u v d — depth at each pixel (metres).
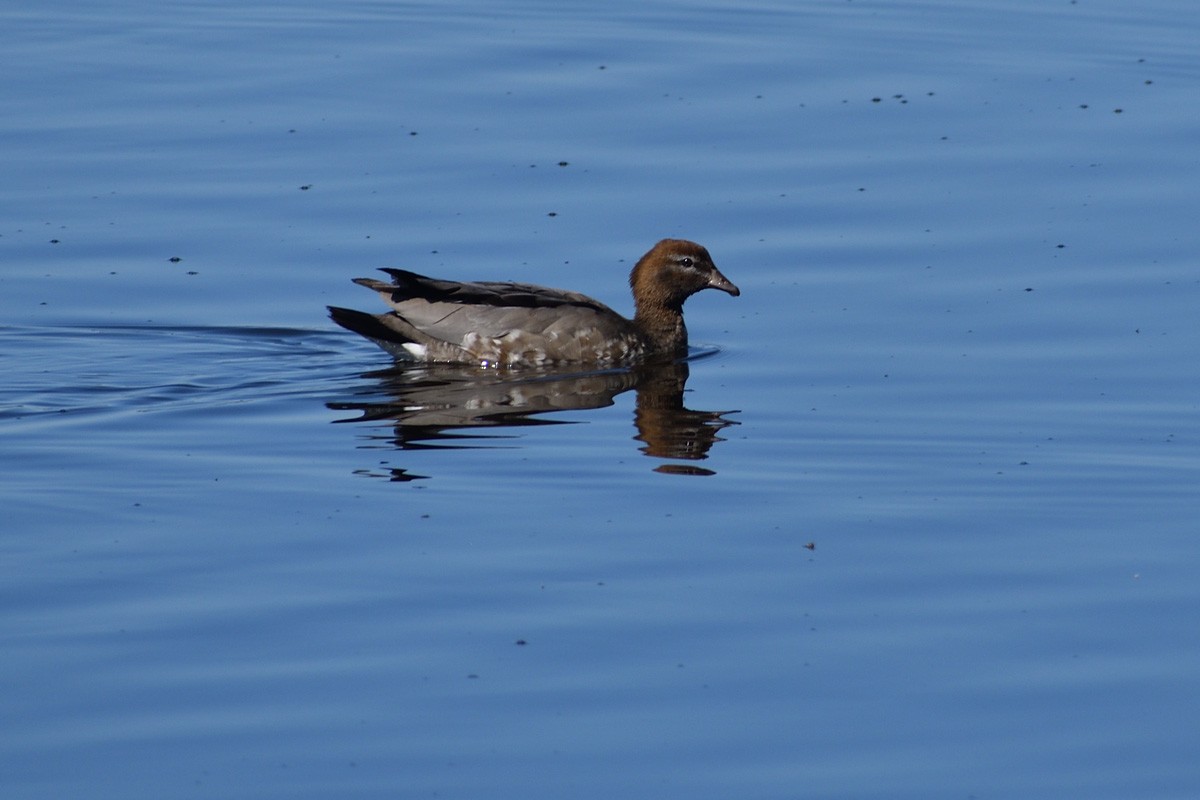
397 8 30.52
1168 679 10.76
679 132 24.23
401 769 9.68
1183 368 16.83
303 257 20.31
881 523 13.31
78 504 13.50
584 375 17.72
